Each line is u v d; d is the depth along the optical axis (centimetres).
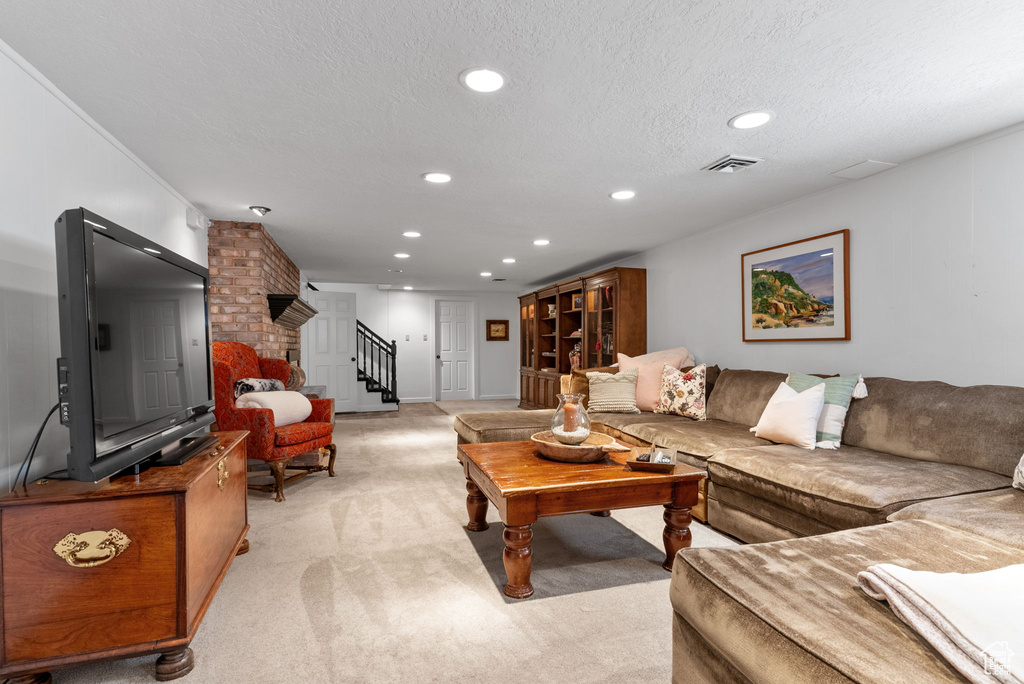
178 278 221
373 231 468
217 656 170
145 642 155
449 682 157
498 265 669
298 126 244
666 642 179
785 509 240
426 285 909
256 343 435
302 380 484
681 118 237
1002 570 116
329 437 402
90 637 150
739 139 262
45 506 146
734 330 434
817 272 353
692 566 139
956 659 93
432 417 769
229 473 221
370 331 901
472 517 285
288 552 256
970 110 230
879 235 313
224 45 177
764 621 112
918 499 198
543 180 326
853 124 244
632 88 209
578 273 739
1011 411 224
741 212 405
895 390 277
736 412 376
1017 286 246
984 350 260
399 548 261
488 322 1020
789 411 296
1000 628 95
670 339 522
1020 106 226
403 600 208
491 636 182
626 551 261
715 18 162
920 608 105
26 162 189
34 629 146
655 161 293
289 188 339
